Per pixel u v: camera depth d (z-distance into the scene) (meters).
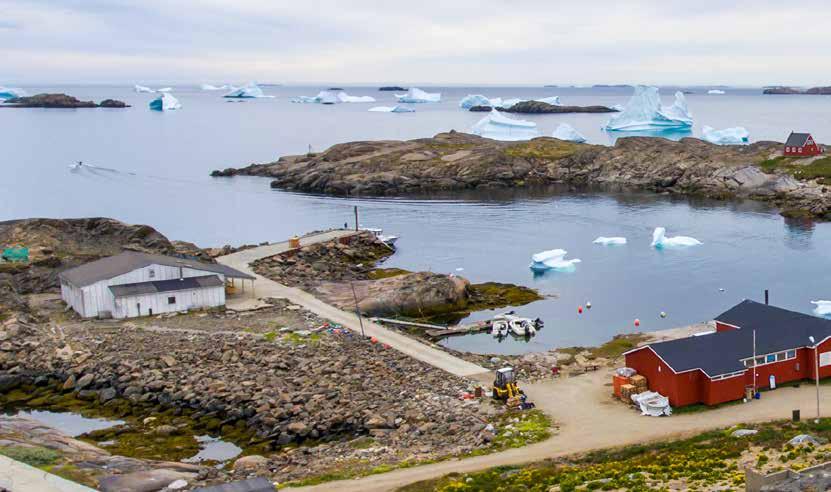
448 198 187.38
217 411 61.25
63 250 102.44
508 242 136.38
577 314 93.50
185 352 71.44
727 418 54.31
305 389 62.91
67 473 44.91
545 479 44.47
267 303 88.00
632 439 51.22
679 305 96.31
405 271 112.62
